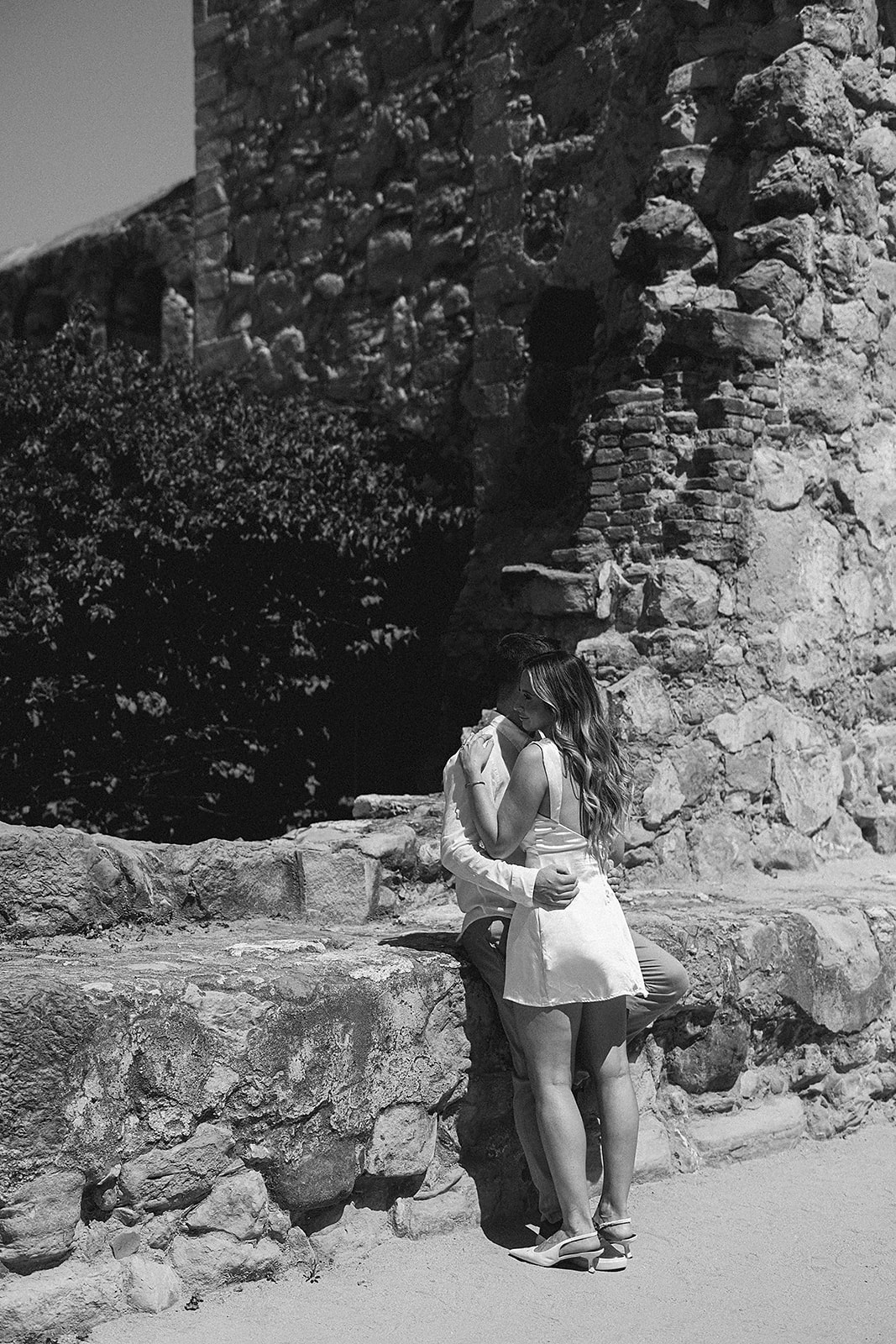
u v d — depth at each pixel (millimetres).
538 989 3709
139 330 14320
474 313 9570
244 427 9086
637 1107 4188
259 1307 3365
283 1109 3512
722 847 6406
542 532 8797
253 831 8922
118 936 4223
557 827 3828
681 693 6359
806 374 7059
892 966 5355
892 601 7484
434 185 9953
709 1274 3719
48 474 8133
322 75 10883
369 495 9125
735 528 6594
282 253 11164
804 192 6973
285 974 3619
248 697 8758
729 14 7391
